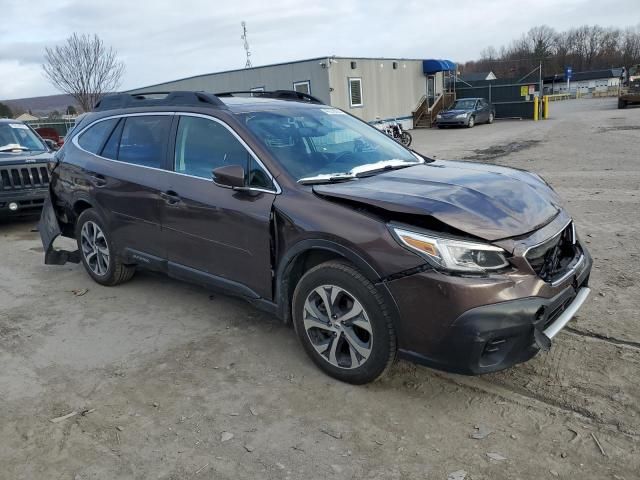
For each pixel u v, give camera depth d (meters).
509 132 23.19
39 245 7.44
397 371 3.56
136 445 2.95
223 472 2.72
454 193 3.25
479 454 2.76
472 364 2.86
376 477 2.64
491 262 2.86
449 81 34.69
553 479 2.57
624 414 3.00
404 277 2.96
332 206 3.29
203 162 4.11
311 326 3.51
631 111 31.61
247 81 26.09
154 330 4.38
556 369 3.47
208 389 3.47
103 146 5.07
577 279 3.31
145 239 4.63
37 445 2.98
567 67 84.56
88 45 31.55
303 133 4.11
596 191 8.88
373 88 26.92
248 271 3.82
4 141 9.16
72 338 4.31
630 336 3.84
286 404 3.27
